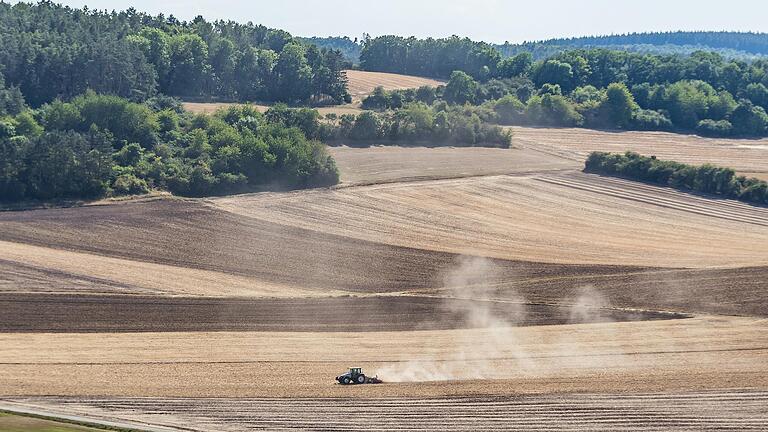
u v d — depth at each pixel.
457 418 192.38
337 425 187.75
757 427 187.75
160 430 182.75
